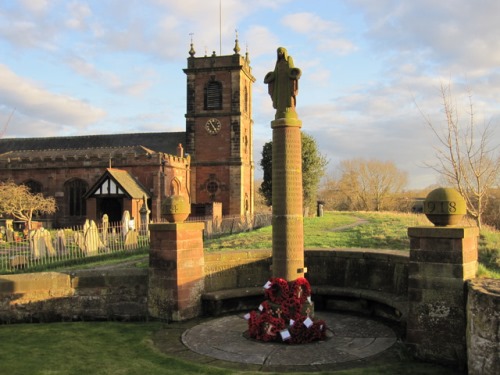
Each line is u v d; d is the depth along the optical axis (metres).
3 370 6.64
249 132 54.50
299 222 8.68
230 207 49.78
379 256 9.93
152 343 7.97
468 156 16.89
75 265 18.27
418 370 6.59
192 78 50.84
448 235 6.88
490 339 5.78
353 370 6.60
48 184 46.34
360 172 74.12
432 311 6.97
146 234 26.94
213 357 7.26
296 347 7.69
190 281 9.56
